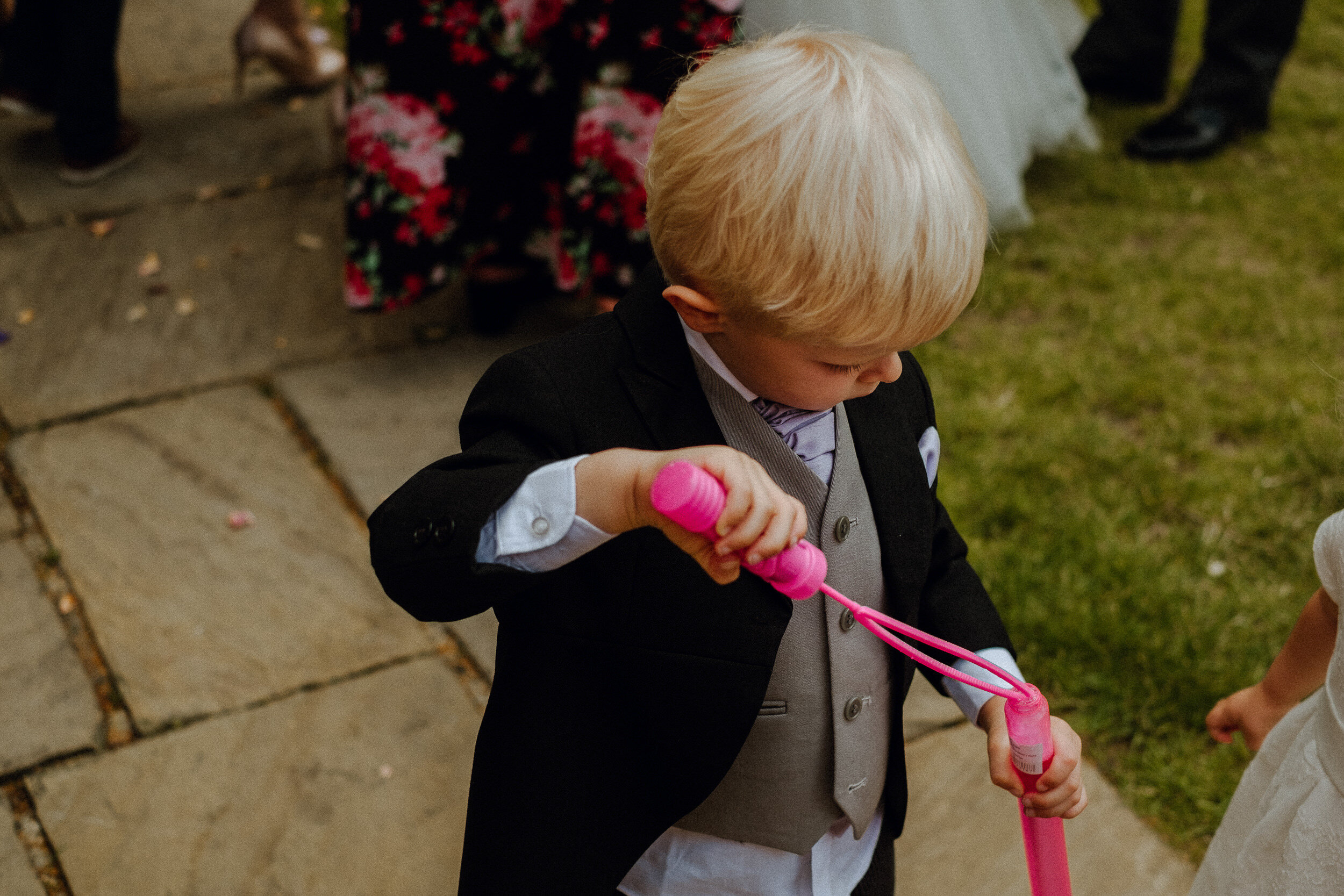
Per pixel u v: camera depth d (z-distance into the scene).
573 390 1.00
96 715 2.12
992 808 2.04
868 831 1.26
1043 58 3.81
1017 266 3.55
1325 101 4.50
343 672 2.23
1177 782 2.06
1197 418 2.95
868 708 1.15
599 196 2.70
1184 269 3.54
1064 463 2.79
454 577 0.90
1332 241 3.65
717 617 1.02
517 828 1.08
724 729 1.04
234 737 2.09
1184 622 2.34
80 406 2.85
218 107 4.14
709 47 2.49
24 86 3.70
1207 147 4.11
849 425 1.10
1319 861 1.24
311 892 1.86
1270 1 4.02
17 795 1.98
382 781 2.04
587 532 0.89
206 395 2.91
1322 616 1.33
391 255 2.71
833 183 0.84
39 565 2.42
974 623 1.21
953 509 2.62
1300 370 3.12
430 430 2.83
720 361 1.02
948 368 3.11
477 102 2.62
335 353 3.08
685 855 1.19
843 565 1.09
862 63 0.90
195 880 1.87
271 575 2.43
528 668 1.06
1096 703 2.21
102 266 3.34
